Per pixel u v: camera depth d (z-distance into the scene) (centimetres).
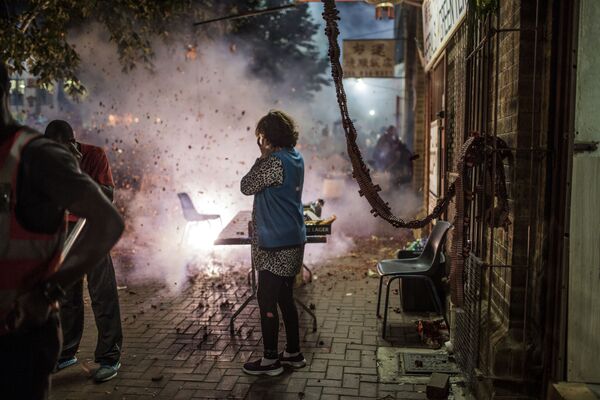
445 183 675
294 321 439
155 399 394
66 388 411
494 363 359
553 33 328
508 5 365
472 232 427
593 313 338
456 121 594
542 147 340
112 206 185
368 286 682
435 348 479
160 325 546
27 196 180
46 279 179
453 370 431
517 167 350
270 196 412
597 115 327
